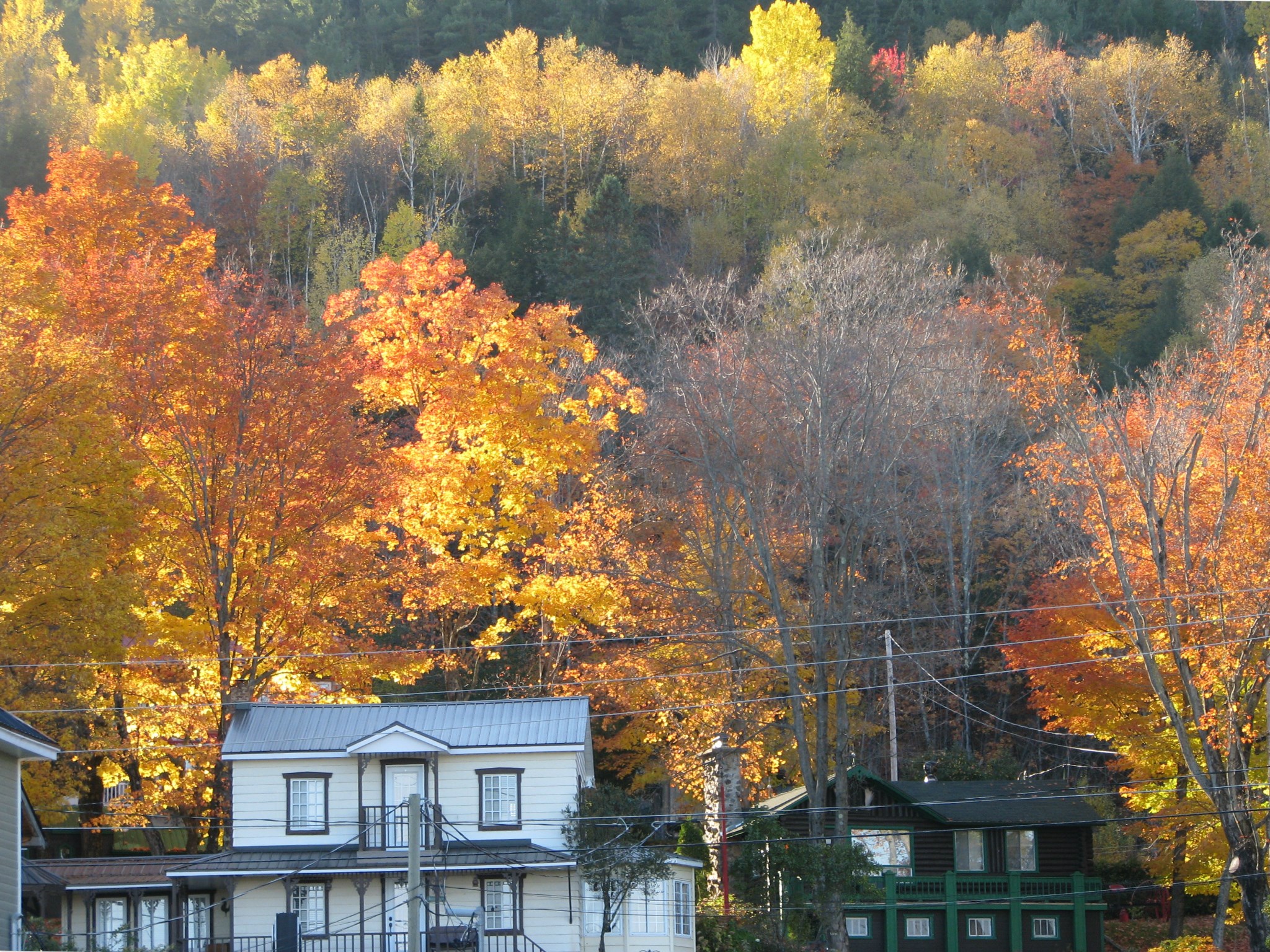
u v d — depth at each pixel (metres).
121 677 76.25
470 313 97.81
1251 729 81.19
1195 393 82.75
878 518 88.12
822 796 80.38
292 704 76.31
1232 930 94.38
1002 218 172.12
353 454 78.88
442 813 73.19
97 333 78.38
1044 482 112.06
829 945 78.38
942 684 112.88
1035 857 90.62
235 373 77.62
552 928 72.44
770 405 84.44
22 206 95.50
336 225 180.38
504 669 96.75
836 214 174.88
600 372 102.69
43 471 69.00
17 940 53.81
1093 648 84.12
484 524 91.38
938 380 110.25
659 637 87.50
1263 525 73.75
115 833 100.31
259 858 71.88
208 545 76.19
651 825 79.50
